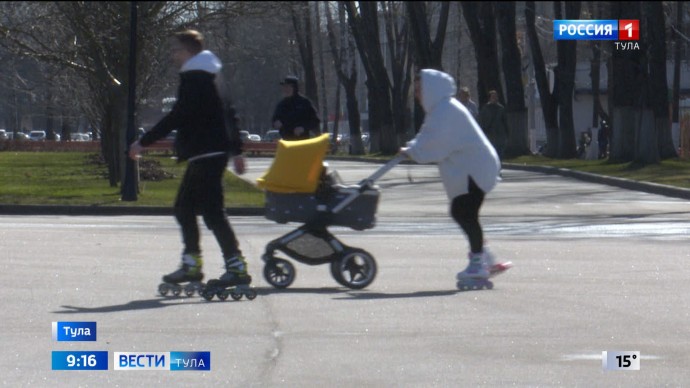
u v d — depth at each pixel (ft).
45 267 123.03
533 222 190.19
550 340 87.10
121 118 256.11
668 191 256.32
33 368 78.33
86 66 271.90
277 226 184.75
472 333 89.35
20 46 265.95
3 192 251.60
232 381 75.10
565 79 463.01
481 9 459.73
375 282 115.14
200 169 101.04
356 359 80.89
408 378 75.87
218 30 289.33
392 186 288.10
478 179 109.29
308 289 110.32
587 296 106.11
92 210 217.97
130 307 99.30
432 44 495.82
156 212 218.18
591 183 301.22
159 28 258.37
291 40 567.59
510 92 460.55
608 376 76.38
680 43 519.19
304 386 73.92
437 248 146.30
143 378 76.07
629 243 153.58
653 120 340.59
